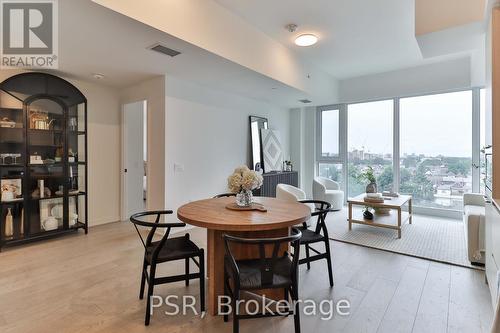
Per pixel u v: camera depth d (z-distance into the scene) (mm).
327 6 3107
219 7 3062
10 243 3383
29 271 2738
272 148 6012
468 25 2637
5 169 3398
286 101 5914
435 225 4508
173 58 3174
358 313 2078
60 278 2592
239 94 5152
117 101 4711
